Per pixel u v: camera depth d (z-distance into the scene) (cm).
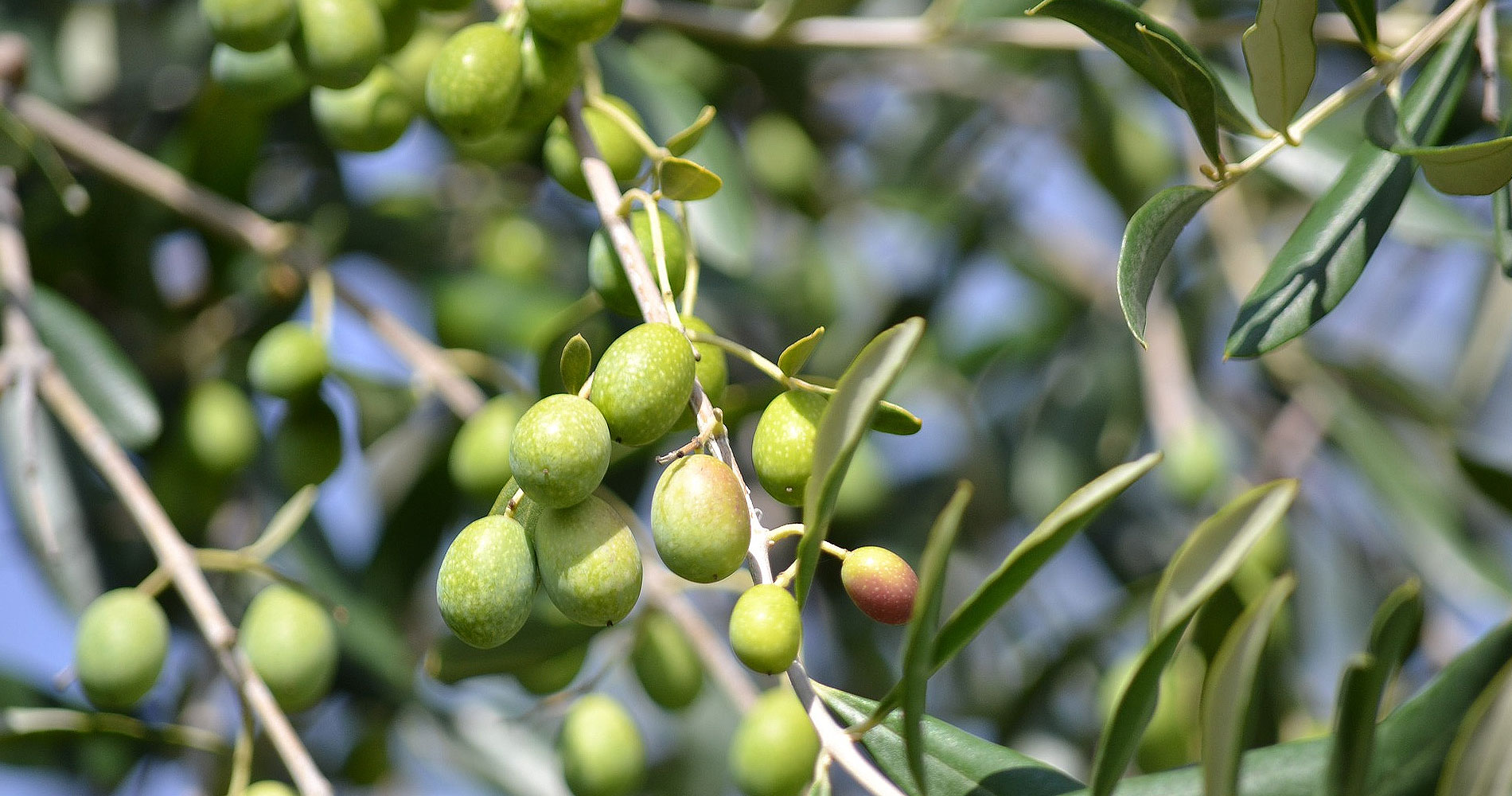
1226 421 143
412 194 132
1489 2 80
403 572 114
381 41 88
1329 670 131
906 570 76
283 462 98
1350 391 136
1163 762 98
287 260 102
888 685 132
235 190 115
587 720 95
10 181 102
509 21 83
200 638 117
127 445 98
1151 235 78
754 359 77
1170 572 73
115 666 90
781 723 93
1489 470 96
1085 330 146
